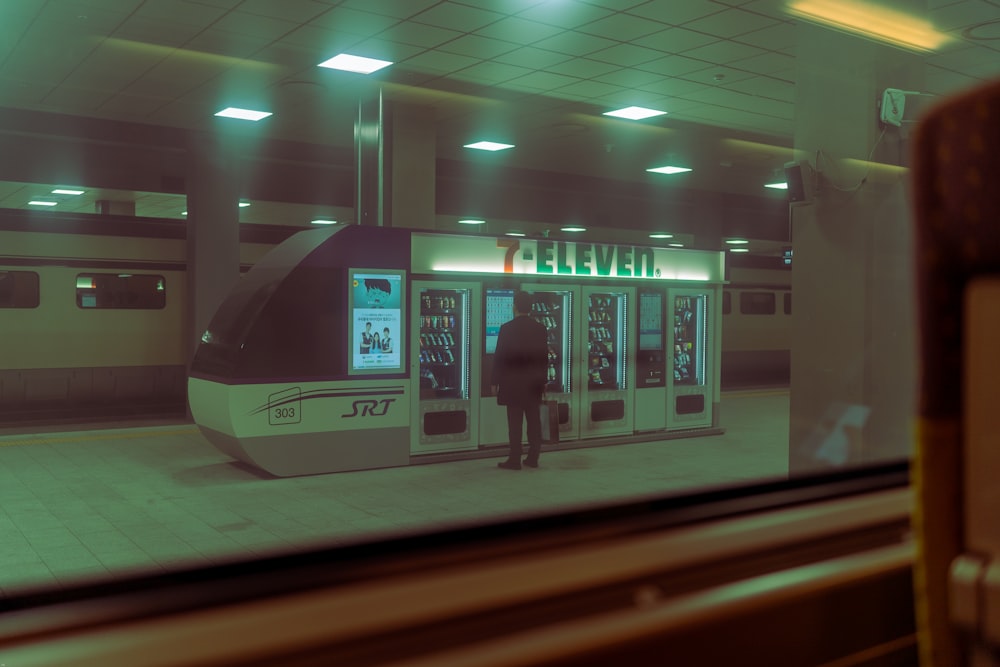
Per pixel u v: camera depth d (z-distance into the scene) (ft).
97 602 3.99
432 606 4.22
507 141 41.11
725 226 57.52
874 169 16.15
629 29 25.17
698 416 33.27
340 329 24.90
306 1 23.68
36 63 29.53
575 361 30.12
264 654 3.72
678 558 5.08
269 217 60.95
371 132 33.55
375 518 19.10
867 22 16.31
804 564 5.49
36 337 35.70
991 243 2.75
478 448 27.84
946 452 2.95
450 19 24.80
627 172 50.06
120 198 48.49
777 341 56.75
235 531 17.67
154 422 35.63
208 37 27.22
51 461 25.91
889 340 16.21
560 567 4.80
